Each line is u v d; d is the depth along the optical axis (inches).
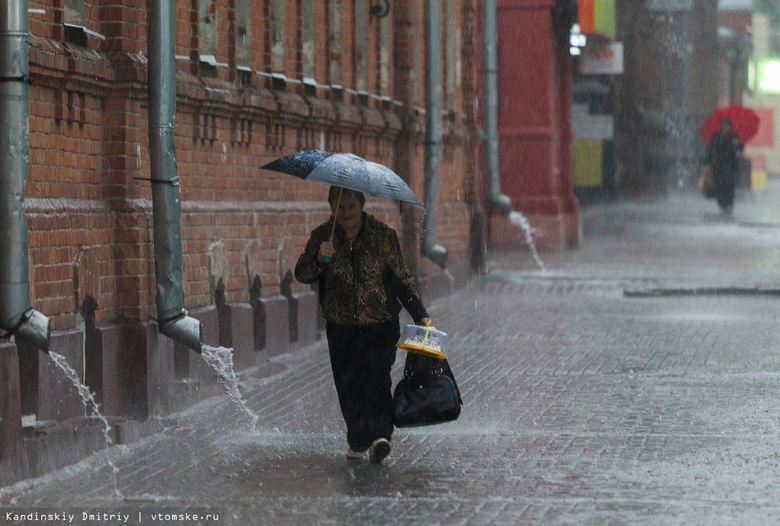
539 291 2449.6
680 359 1593.3
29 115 1063.0
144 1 1210.6
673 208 5477.4
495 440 1104.2
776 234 3986.2
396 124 2117.4
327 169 1039.6
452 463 1015.6
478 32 2984.7
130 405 1182.9
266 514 855.1
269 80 1611.7
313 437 1144.2
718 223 4475.9
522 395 1342.3
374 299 1045.2
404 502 884.6
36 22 1087.0
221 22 1475.1
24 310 987.9
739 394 1333.7
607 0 3634.4
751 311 2121.1
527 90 3403.1
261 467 1015.6
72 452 1014.4
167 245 1187.3
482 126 2893.7
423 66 2345.0
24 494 922.7
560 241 3385.8
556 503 873.5
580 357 1615.4
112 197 1195.3
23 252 987.9
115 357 1168.2
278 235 1610.5
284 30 1664.6
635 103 5866.1
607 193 5477.4
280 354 1584.6
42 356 1041.5
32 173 1072.2
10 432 933.8
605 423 1180.5
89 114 1161.4
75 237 1117.7
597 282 2571.4
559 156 3565.5
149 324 1192.8
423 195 2293.3
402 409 1042.7
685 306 2197.3
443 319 2036.2
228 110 1462.8
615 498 886.4
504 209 2883.9
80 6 1153.4
